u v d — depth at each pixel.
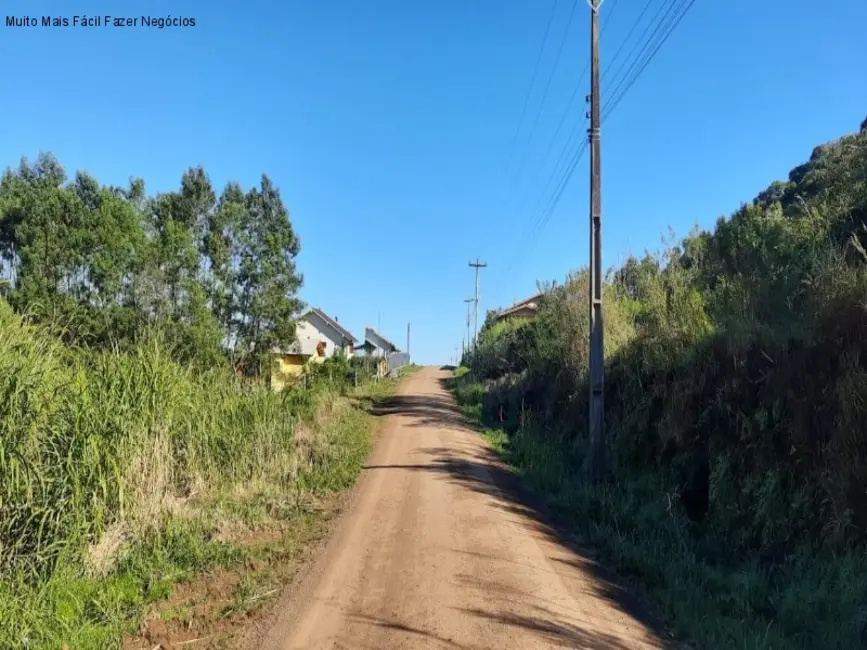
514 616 5.62
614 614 5.88
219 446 10.80
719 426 9.45
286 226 35.75
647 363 12.45
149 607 5.71
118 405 7.83
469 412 25.78
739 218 12.51
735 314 10.17
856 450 6.70
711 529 8.56
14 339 7.11
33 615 4.95
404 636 5.15
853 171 10.99
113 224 25.98
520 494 11.39
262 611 5.71
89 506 6.89
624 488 11.12
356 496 10.73
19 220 25.64
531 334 23.03
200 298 27.06
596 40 13.12
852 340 7.64
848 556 6.24
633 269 16.62
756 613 5.95
